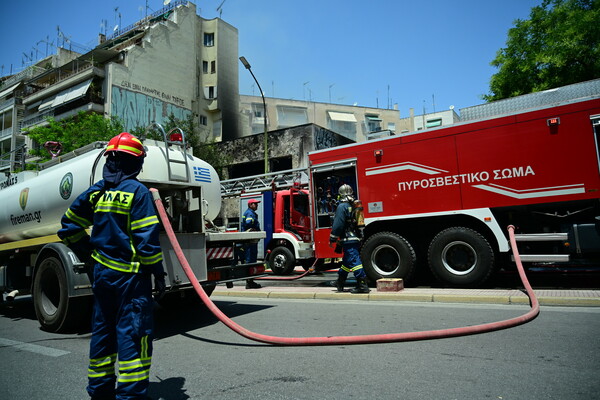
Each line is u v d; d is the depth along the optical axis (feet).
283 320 18.31
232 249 20.61
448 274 25.12
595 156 21.80
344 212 23.68
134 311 8.42
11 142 123.65
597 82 23.52
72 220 9.60
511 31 67.41
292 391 9.88
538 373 10.38
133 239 8.72
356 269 23.65
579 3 61.77
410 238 27.35
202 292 13.01
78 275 16.81
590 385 9.50
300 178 44.16
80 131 89.81
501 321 15.21
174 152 21.58
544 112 23.32
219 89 129.18
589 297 19.21
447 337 13.91
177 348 14.46
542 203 22.99
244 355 13.15
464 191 25.21
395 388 9.77
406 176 27.22
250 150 93.66
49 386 10.97
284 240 39.99
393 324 16.61
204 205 22.59
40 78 122.21
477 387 9.64
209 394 9.90
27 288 22.33
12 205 23.18
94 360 8.71
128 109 104.63
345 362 11.87
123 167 9.34
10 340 16.65
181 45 120.16
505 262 27.12
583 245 21.91
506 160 24.11
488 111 26.58
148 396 9.86
